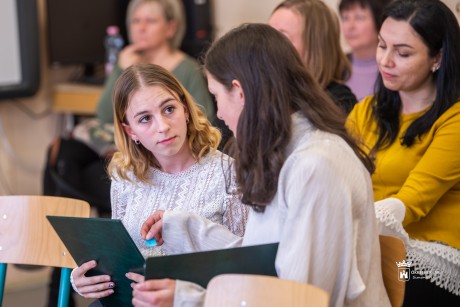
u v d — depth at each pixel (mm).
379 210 3244
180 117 3037
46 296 6180
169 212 2885
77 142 6035
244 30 2518
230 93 2508
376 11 4836
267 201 2514
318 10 4207
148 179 3215
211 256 2486
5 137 7582
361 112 3857
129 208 3244
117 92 3082
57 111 7559
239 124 2479
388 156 3666
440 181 3457
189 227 2885
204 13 7203
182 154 3168
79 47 7449
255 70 2439
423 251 3512
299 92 2498
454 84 3492
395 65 3520
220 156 3195
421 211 3443
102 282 2867
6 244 3381
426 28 3426
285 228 2432
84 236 2734
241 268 2535
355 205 2473
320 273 2404
